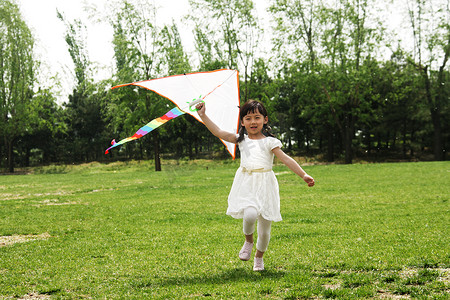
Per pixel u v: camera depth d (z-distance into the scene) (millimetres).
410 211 8867
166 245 6141
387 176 18672
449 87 37344
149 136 36969
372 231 6688
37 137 50281
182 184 18078
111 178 24359
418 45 37625
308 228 7219
